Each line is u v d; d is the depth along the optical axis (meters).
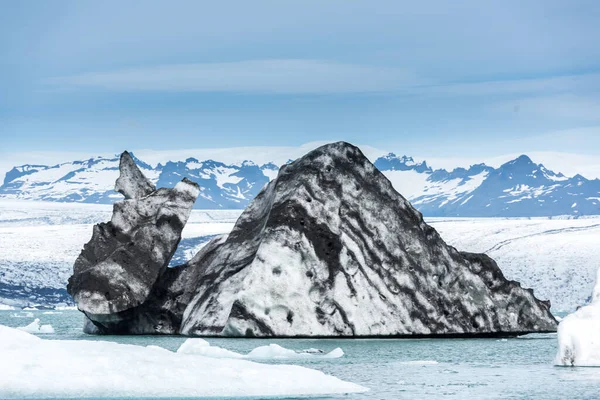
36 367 46.34
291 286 85.69
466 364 66.94
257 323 84.94
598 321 65.56
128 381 46.44
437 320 90.44
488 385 56.00
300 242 87.00
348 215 90.31
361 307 87.31
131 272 89.69
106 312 88.44
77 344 50.50
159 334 92.31
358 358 70.06
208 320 87.62
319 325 85.69
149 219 93.31
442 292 92.44
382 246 90.69
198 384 47.41
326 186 90.94
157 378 47.25
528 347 80.31
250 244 92.50
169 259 92.31
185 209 93.19
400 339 86.62
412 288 90.25
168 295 93.19
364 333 86.81
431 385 55.94
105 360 48.03
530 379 58.38
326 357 69.94
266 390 48.31
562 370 62.78
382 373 61.34
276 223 87.44
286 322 85.38
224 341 81.56
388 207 92.75
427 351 76.00
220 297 88.38
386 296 88.69
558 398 51.38
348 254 88.31
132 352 50.47
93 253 92.94
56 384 45.22
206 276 92.25
